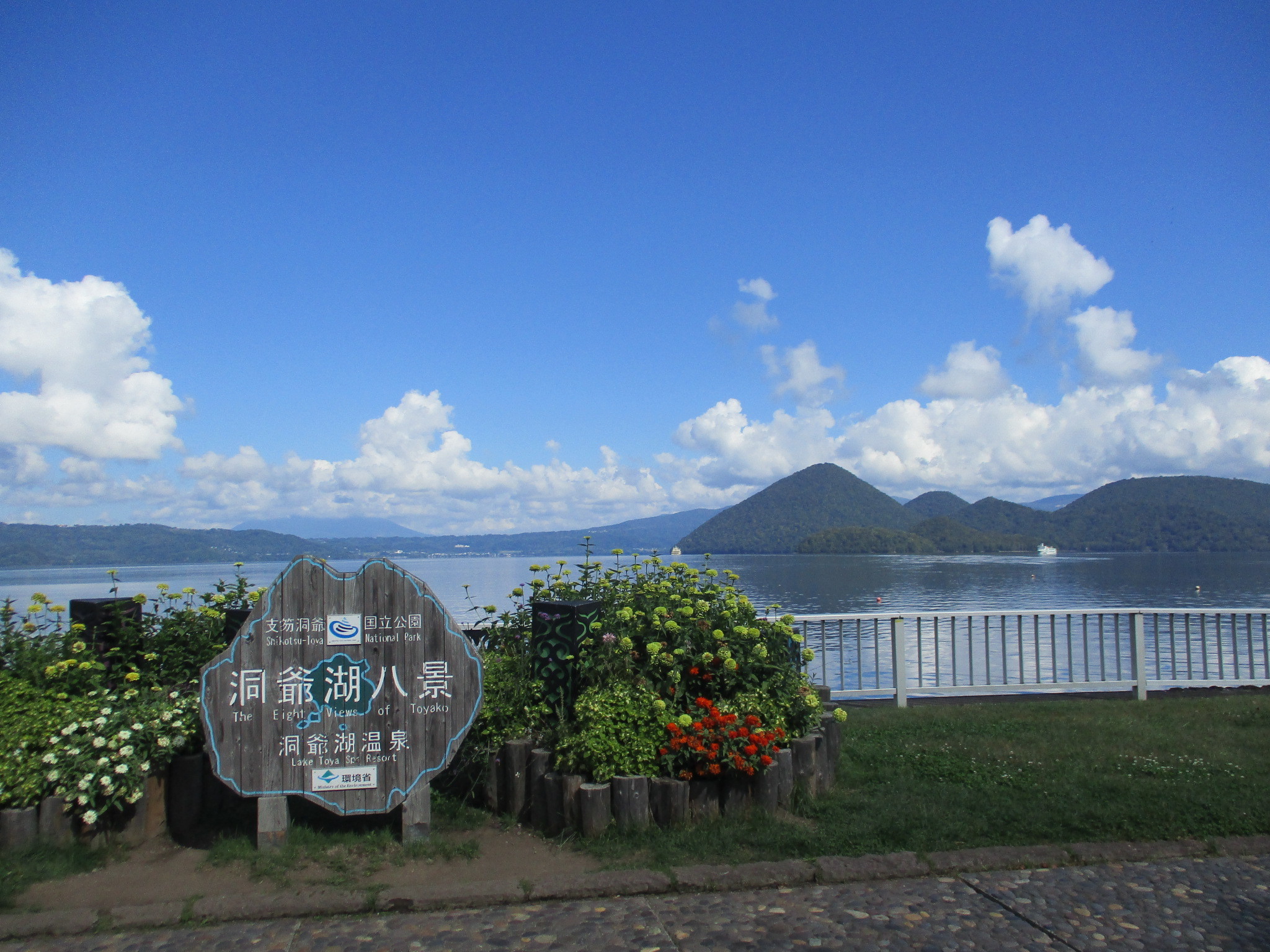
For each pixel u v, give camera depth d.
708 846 4.58
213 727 4.61
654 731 5.10
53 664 5.19
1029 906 3.94
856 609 33.84
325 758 4.68
